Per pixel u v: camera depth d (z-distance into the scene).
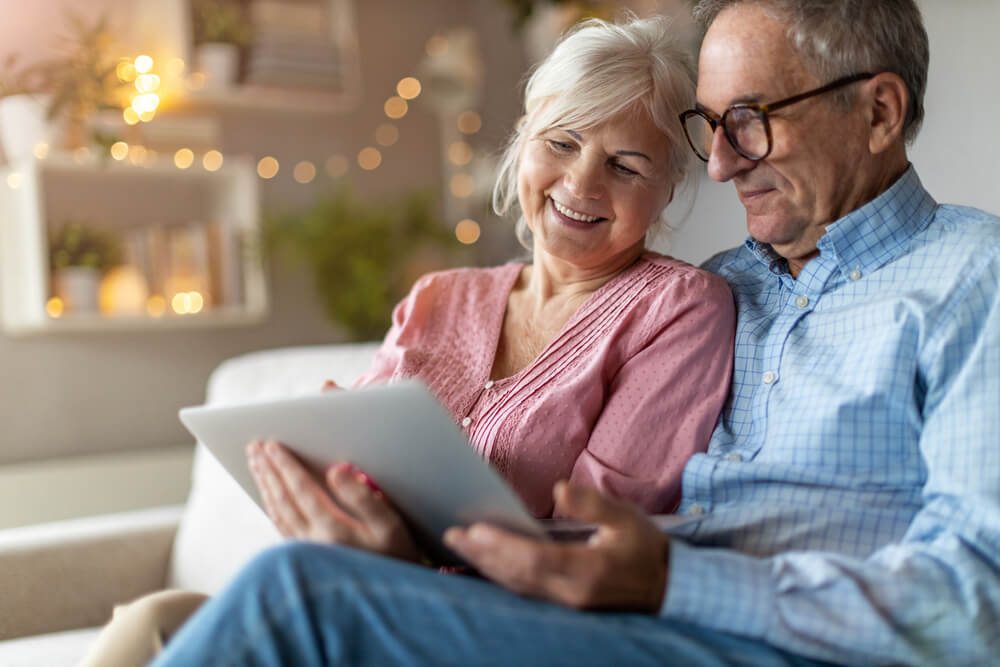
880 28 1.12
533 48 2.96
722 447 1.18
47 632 1.66
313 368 1.91
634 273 1.31
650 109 1.27
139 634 1.06
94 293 2.49
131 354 2.78
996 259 1.06
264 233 2.79
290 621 0.81
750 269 1.33
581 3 2.54
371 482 1.01
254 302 2.74
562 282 1.36
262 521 1.70
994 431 0.96
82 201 2.69
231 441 1.07
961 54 1.70
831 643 0.89
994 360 0.99
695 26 1.26
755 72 1.13
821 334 1.16
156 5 2.73
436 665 0.84
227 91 2.75
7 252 2.53
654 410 1.19
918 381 1.07
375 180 3.22
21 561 1.64
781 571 0.92
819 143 1.13
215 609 0.82
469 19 3.46
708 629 0.91
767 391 1.17
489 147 3.37
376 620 0.83
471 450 0.89
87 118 2.53
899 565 0.92
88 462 2.57
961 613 0.90
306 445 1.01
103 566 1.74
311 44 2.87
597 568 0.87
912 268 1.12
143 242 2.61
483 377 1.32
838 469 1.08
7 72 2.57
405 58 3.30
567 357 1.27
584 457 1.18
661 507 1.17
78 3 2.70
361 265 2.88
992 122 1.65
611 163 1.29
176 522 1.86
